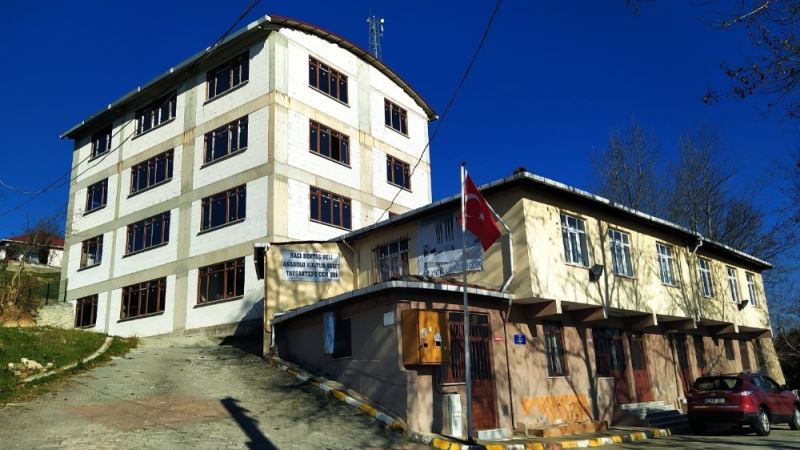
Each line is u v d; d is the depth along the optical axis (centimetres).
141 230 3062
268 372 1653
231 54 2883
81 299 3284
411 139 3488
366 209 3017
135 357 1884
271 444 1078
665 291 2109
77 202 3500
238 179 2672
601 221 1880
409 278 1427
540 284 1564
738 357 2775
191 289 2720
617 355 1977
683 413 2062
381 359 1347
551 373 1681
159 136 3105
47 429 1077
